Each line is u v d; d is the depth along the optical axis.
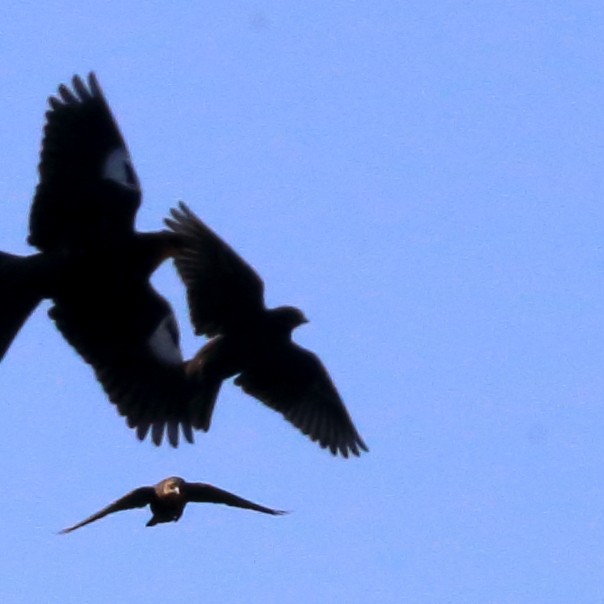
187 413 19.09
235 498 17.00
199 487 16.89
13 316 17.66
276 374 20.09
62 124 17.83
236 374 19.58
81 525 16.64
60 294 17.88
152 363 18.75
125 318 18.47
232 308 19.36
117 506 16.69
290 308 19.72
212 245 18.94
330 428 20.59
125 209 17.94
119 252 17.94
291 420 20.31
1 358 17.53
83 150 17.91
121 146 18.08
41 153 17.73
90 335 18.33
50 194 17.75
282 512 17.20
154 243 18.12
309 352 20.30
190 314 19.11
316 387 20.45
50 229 17.77
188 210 18.73
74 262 17.72
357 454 20.72
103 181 17.92
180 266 18.88
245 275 19.25
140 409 18.75
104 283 18.03
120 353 18.56
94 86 18.00
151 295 18.47
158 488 16.78
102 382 18.50
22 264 17.58
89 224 17.83
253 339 19.50
